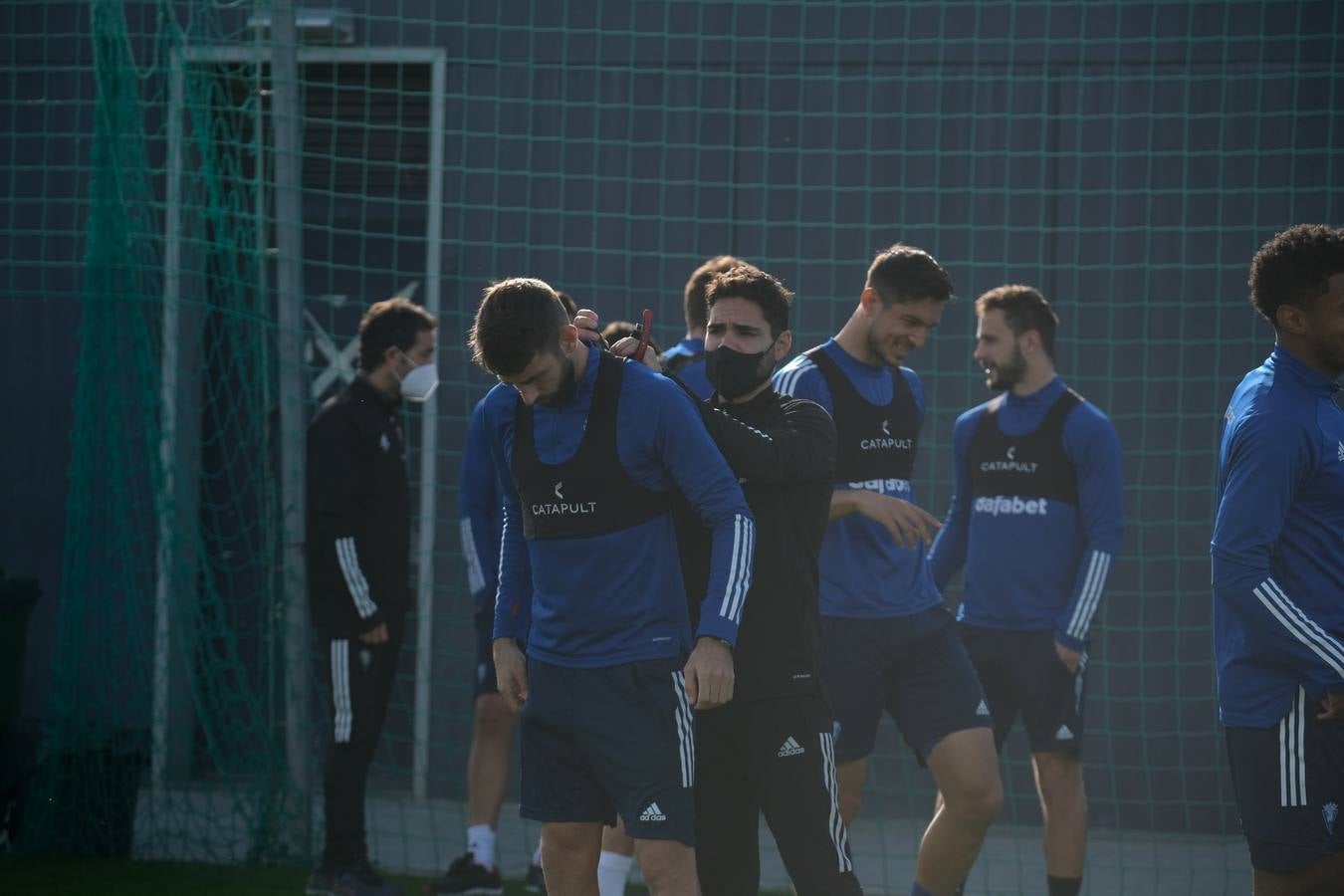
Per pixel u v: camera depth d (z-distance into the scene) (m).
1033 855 20.66
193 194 21.27
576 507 11.29
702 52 22.70
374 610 17.23
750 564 11.06
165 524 20.55
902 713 14.57
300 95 23.05
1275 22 21.72
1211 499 22.00
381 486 17.58
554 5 22.80
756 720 11.80
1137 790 22.09
